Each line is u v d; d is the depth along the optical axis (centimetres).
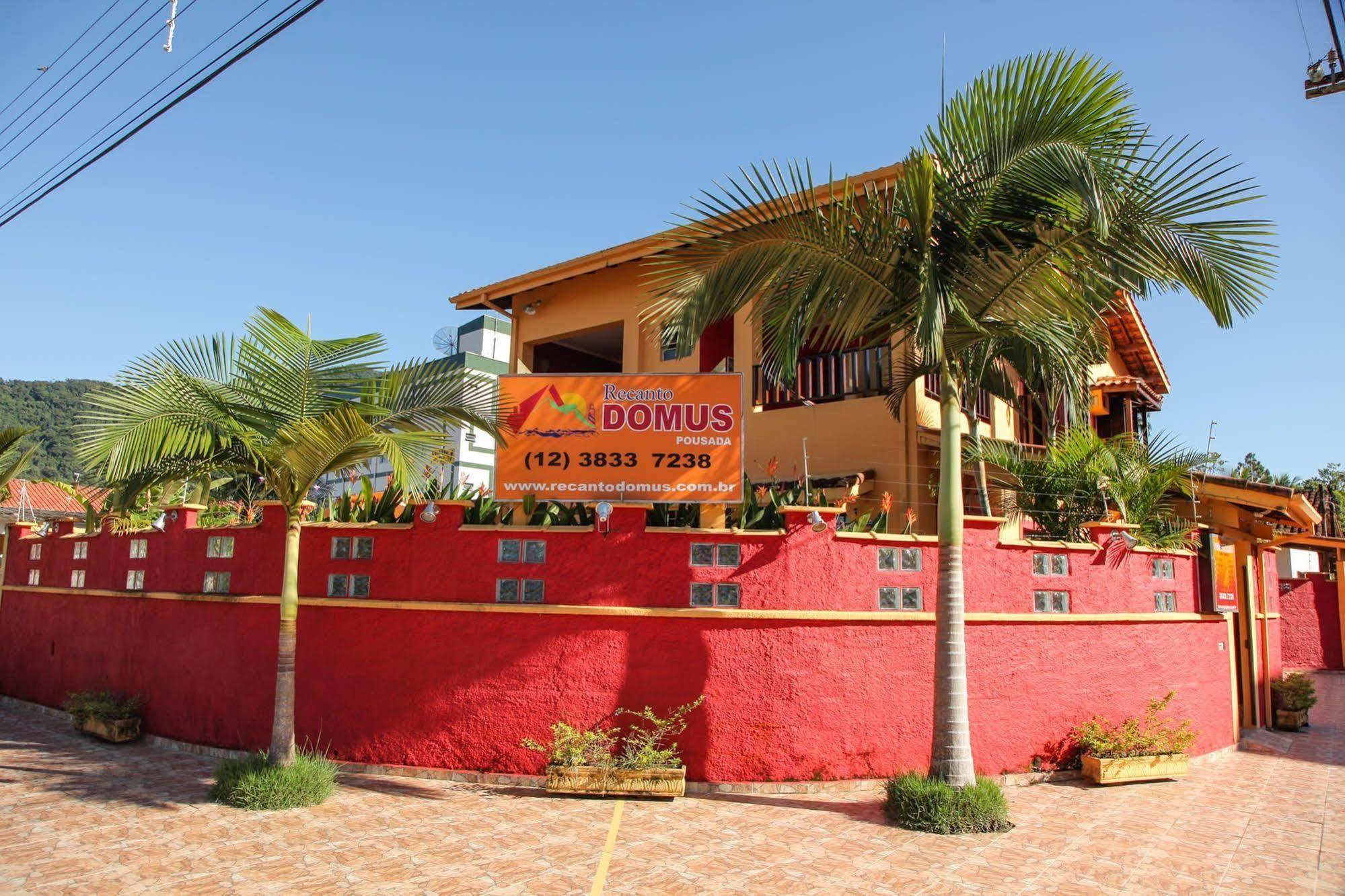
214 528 1155
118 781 967
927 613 1022
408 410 984
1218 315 855
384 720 997
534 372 1925
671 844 771
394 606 1010
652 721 945
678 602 972
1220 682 1307
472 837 779
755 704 958
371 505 1123
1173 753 1079
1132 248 854
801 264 916
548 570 988
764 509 1050
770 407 1513
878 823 846
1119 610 1143
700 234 938
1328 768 1220
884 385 1377
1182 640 1228
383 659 1009
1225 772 1162
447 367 997
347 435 879
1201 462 1354
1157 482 1270
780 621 972
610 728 955
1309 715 1753
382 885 662
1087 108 817
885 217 902
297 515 946
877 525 1094
